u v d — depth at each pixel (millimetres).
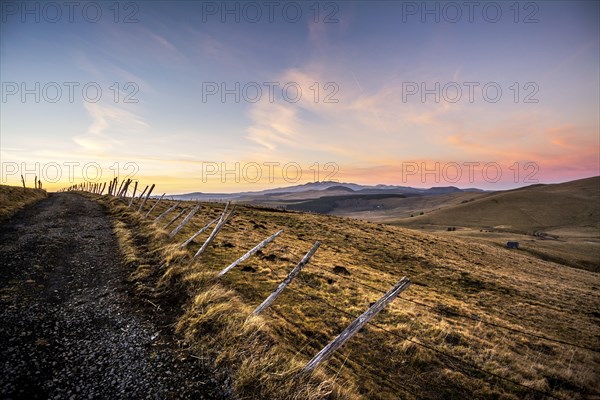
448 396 7348
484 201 177125
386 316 11180
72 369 5234
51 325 6598
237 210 39438
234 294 9094
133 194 24969
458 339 10445
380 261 23547
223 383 5066
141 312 7418
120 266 10625
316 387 5039
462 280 21922
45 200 35188
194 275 9078
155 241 13539
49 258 11102
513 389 8031
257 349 5812
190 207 33469
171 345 6098
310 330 8719
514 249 70375
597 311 19594
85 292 8461
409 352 8875
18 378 4867
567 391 8484
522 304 18000
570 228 135125
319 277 14078
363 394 6547
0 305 7227
